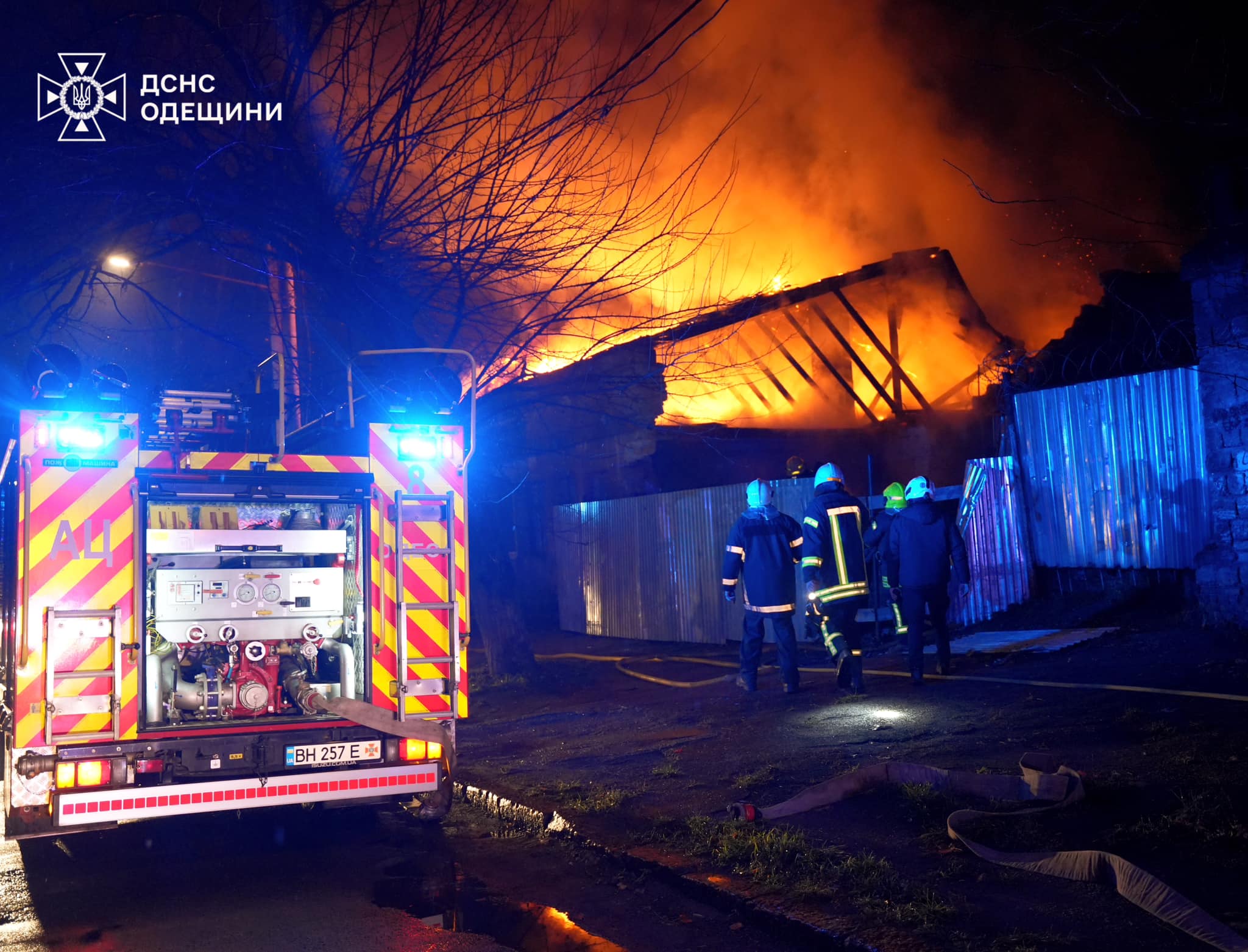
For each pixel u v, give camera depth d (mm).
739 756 6992
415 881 5254
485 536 12031
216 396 6188
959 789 5512
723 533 13438
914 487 8852
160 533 5586
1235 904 3721
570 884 5102
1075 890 4070
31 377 5316
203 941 4414
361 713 5621
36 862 5758
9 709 5285
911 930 3820
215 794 5297
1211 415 8977
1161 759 5578
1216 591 8805
